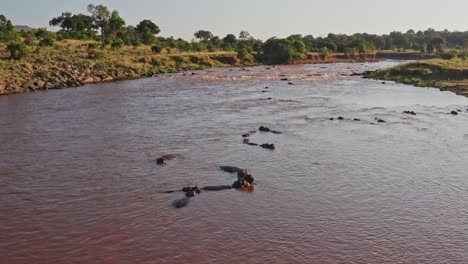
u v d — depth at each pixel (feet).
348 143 130.72
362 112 183.32
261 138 136.46
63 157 116.06
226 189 93.15
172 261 65.87
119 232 74.79
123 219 79.66
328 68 454.81
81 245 70.59
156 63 399.03
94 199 88.53
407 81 298.76
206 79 320.29
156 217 80.38
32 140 132.87
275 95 235.20
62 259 66.54
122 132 143.84
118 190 93.15
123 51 426.10
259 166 108.78
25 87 242.78
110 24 484.33
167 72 375.25
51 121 160.04
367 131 146.41
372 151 122.11
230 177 100.68
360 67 474.49
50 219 79.82
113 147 125.59
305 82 305.32
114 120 162.91
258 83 296.71
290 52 532.32
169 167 107.86
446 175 102.47
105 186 95.40
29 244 71.05
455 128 151.53
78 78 287.48
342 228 75.92
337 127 152.76
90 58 350.02
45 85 254.06
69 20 584.40
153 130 146.72
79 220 79.30
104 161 112.68
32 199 88.69
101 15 462.19
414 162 112.16
